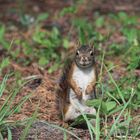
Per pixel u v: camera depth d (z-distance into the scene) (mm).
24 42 16984
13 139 9633
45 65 14742
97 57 14961
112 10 21109
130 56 14852
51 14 20859
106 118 10117
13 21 20094
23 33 18391
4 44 16656
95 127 9719
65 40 15891
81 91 10352
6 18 20438
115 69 14055
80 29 15664
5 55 15812
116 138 9656
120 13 19594
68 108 10414
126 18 19281
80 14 20531
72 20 19359
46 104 11672
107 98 11227
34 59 15438
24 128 10008
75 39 17391
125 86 12367
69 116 10430
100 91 11625
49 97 12008
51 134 9938
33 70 14336
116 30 18500
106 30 18422
